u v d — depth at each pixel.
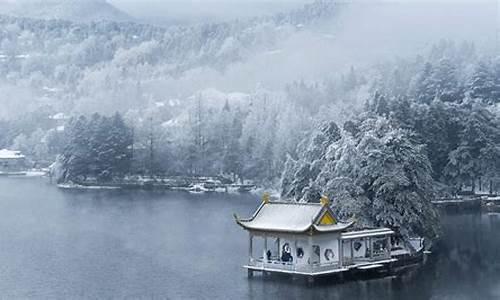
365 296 113.12
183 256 148.25
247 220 125.81
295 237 121.31
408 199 137.12
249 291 117.06
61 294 120.31
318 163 172.38
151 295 118.62
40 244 165.12
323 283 120.19
